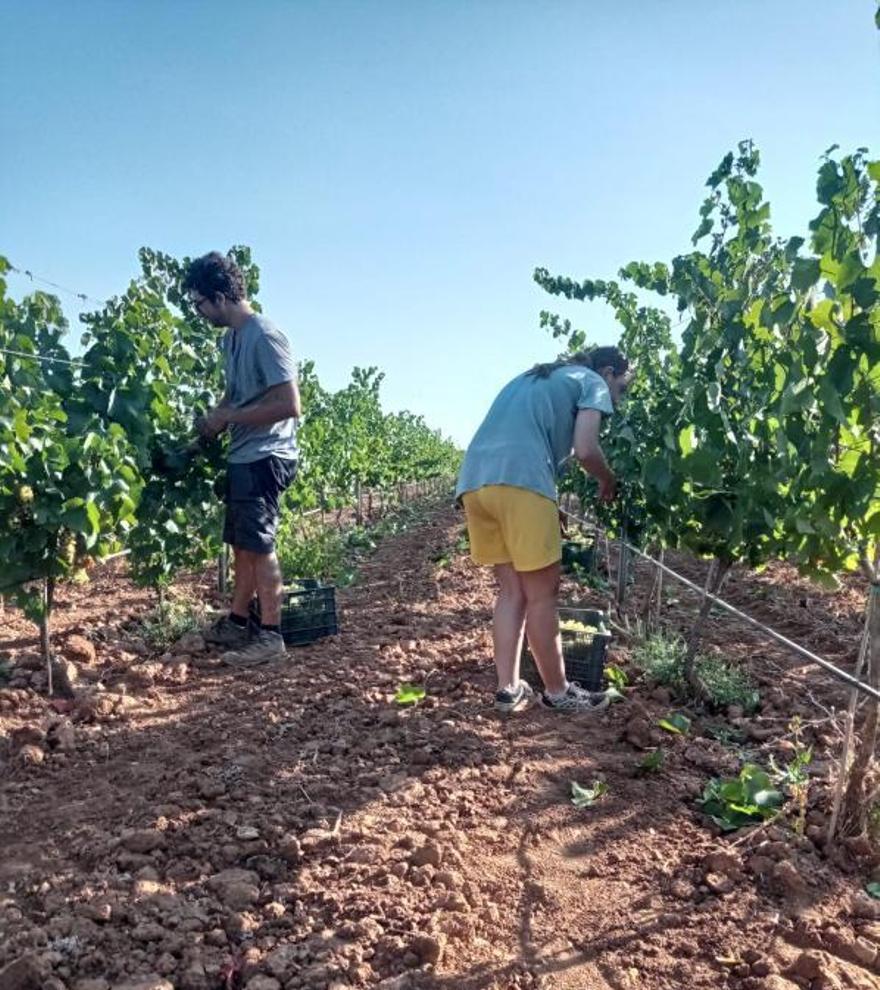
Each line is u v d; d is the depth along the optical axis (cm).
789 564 961
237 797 348
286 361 530
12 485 458
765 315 373
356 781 365
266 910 269
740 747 423
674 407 495
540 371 442
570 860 306
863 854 312
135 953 248
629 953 255
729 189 517
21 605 477
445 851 300
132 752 402
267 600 554
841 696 509
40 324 590
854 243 306
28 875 292
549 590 436
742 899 282
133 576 636
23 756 388
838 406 295
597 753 400
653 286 687
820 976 241
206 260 530
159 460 605
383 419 2159
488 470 425
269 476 546
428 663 539
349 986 234
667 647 536
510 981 240
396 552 1266
